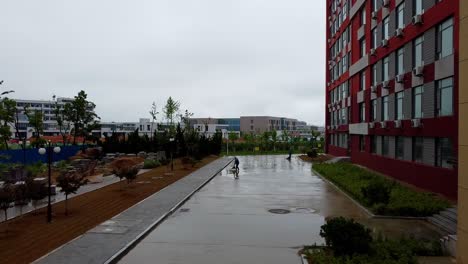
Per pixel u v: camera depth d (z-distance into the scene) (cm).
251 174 3438
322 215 1652
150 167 3772
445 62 1927
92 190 2233
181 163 4281
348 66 4269
